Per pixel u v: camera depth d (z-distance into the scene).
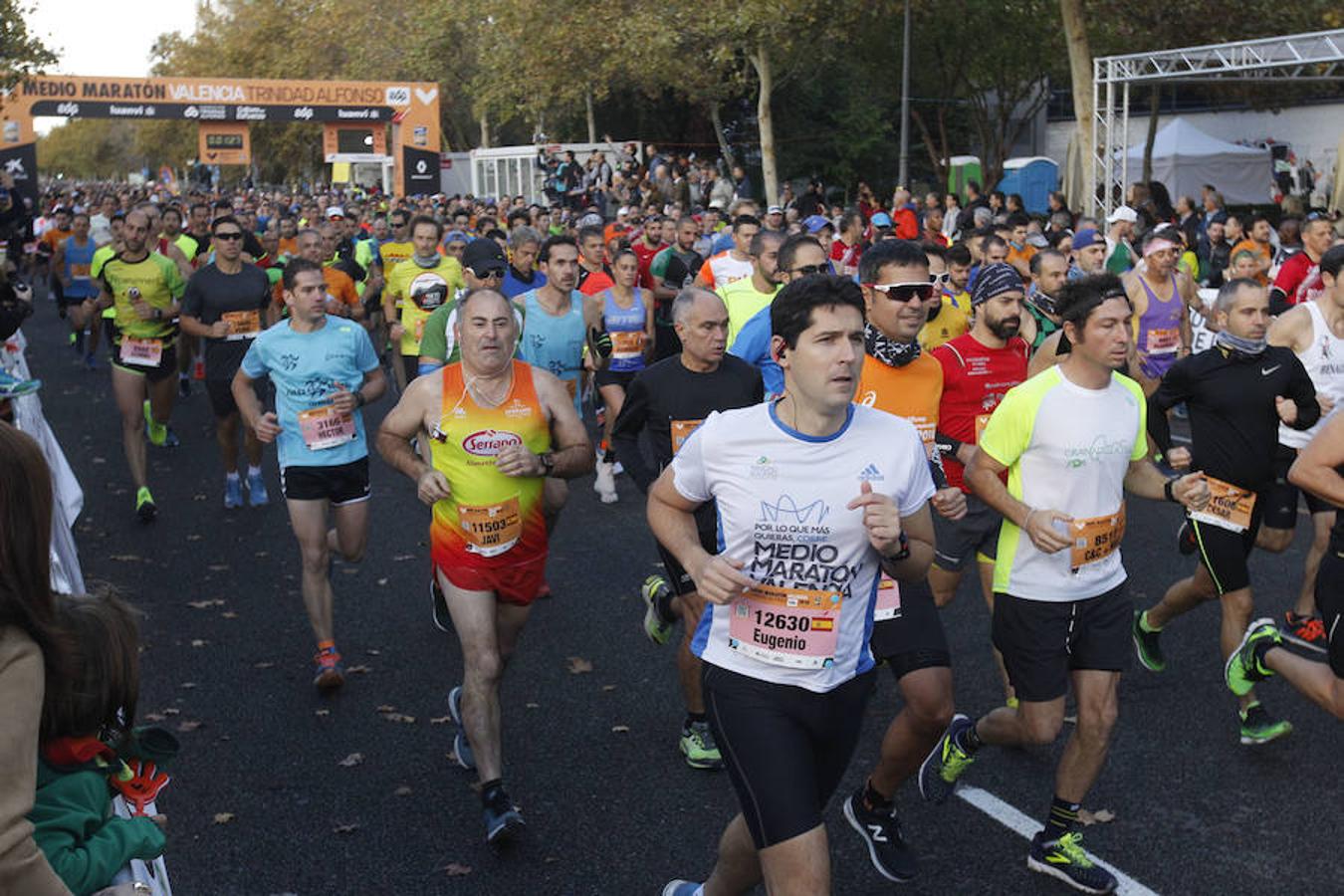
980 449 4.17
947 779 4.50
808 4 27.86
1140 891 3.99
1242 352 5.05
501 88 37.19
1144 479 4.22
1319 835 4.32
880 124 42.88
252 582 7.52
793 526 3.03
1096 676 4.05
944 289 7.82
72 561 5.29
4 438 1.93
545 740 5.27
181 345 13.70
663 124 44.00
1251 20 24.08
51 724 2.04
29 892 1.82
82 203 34.81
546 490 5.62
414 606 7.10
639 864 4.22
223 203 16.22
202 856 4.31
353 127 43.97
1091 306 4.00
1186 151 32.03
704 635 3.21
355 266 13.38
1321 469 4.07
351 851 4.34
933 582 5.43
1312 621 6.20
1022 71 35.78
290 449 5.91
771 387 5.89
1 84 26.41
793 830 2.99
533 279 9.61
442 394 4.60
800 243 5.81
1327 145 36.88
